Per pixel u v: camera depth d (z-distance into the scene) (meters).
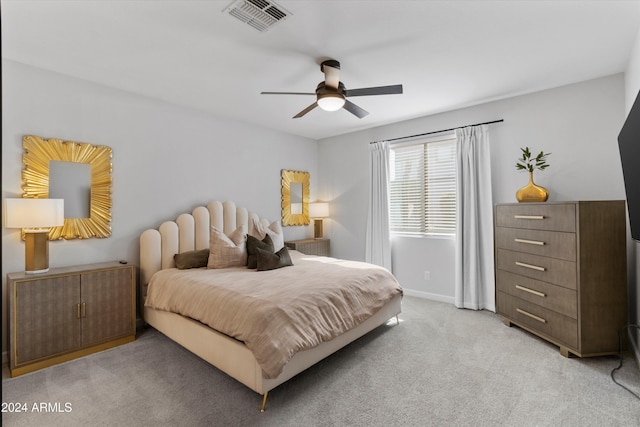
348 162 5.51
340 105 3.10
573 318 2.87
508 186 3.95
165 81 3.39
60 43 2.68
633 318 3.04
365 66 3.10
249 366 2.31
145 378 2.63
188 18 2.38
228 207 4.44
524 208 3.36
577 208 2.83
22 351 2.70
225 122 4.56
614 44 2.77
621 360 2.82
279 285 2.90
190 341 2.87
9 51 2.79
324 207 5.52
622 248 2.86
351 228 5.48
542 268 3.15
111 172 3.49
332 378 2.62
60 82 3.19
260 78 3.33
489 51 2.86
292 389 2.49
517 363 2.82
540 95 3.72
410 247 4.84
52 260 3.15
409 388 2.49
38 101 3.07
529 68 3.18
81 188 3.30
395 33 2.58
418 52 2.86
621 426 2.09
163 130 3.92
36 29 2.49
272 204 5.19
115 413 2.23
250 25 2.47
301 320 2.47
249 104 4.07
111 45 2.71
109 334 3.15
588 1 2.25
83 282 3.01
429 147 4.68
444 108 4.29
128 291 3.29
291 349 2.30
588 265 2.83
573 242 2.87
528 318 3.32
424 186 4.73
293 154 5.54
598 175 3.40
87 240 3.36
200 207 4.15
